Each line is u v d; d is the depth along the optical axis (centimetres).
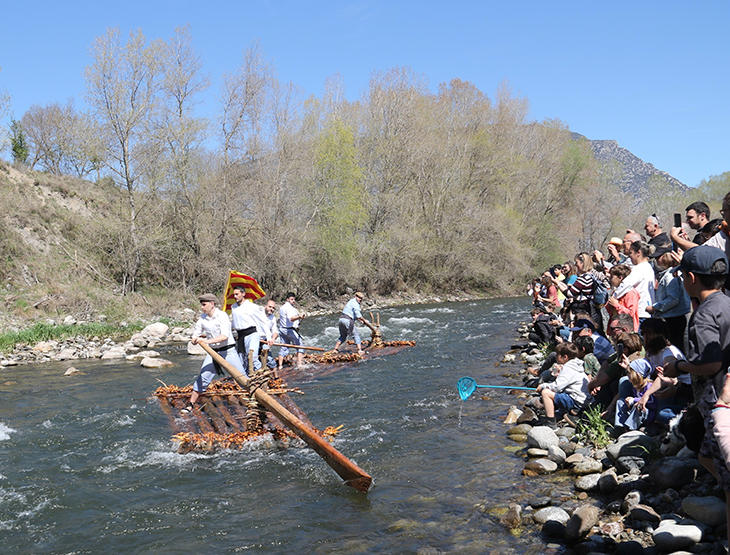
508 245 4175
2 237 2495
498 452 660
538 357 1191
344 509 532
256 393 754
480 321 2278
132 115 2661
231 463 670
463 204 4125
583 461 577
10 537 497
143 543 479
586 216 5950
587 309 997
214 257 2997
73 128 2684
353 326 1441
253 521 514
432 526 485
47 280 2470
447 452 673
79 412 923
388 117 3791
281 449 719
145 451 721
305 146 3378
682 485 477
